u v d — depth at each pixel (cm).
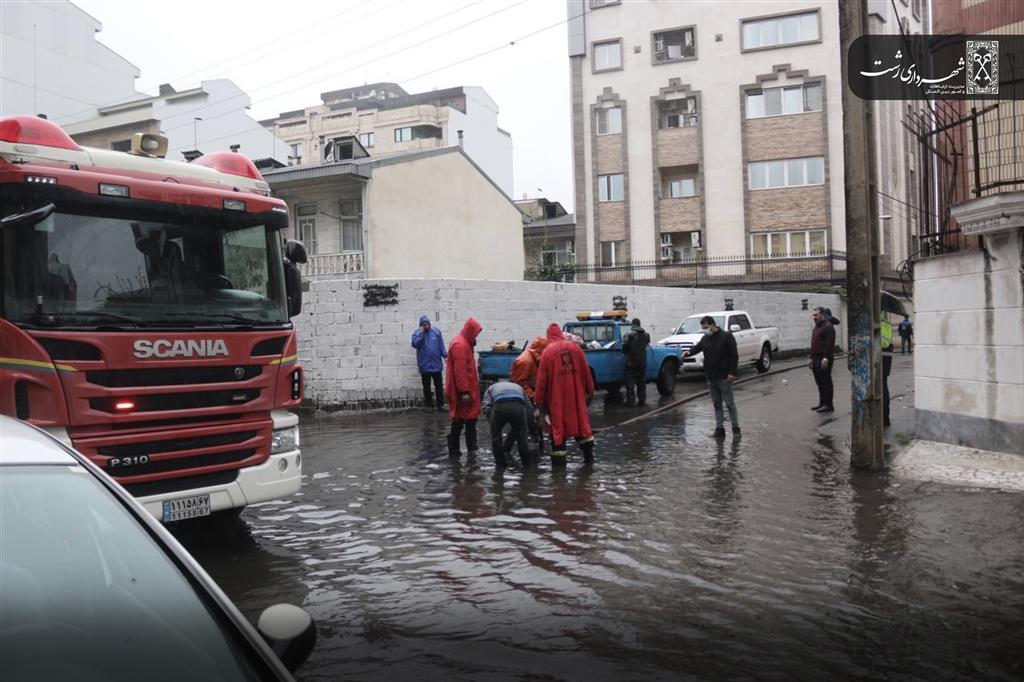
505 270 3173
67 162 610
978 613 505
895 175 4066
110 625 222
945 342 1049
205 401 640
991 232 933
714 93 4075
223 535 732
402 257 2697
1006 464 904
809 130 3906
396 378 1747
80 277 598
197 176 688
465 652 462
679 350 1873
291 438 710
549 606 532
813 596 539
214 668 216
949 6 1123
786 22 3962
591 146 4297
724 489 868
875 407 934
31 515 246
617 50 4259
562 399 1024
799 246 3919
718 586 562
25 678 202
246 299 691
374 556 655
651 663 443
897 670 429
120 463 595
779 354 2967
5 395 560
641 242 4197
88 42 4275
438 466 1058
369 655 461
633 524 734
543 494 870
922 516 729
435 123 6525
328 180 2606
